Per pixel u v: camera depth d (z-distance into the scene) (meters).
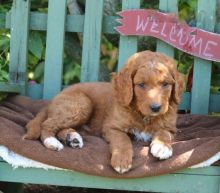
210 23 2.07
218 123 1.96
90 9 2.08
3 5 2.31
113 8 2.30
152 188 1.71
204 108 2.10
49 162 1.68
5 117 1.88
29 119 1.92
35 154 1.68
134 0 2.06
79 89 1.92
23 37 2.11
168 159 1.69
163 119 1.80
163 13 2.05
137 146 1.74
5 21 2.12
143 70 1.74
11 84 2.06
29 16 2.11
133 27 2.06
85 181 1.71
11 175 1.72
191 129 1.91
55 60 2.11
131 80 1.76
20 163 1.70
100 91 1.91
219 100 2.11
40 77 2.52
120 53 2.09
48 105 1.91
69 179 1.71
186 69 2.25
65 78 2.67
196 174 1.71
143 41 2.29
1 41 2.20
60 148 1.69
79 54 2.41
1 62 2.21
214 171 1.71
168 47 2.08
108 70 2.44
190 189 1.71
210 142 1.71
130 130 1.81
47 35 2.09
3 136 1.70
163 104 1.72
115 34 2.25
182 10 2.26
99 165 1.68
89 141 1.75
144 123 1.80
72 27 2.11
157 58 1.77
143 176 1.68
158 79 1.73
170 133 1.79
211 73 2.12
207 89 2.09
